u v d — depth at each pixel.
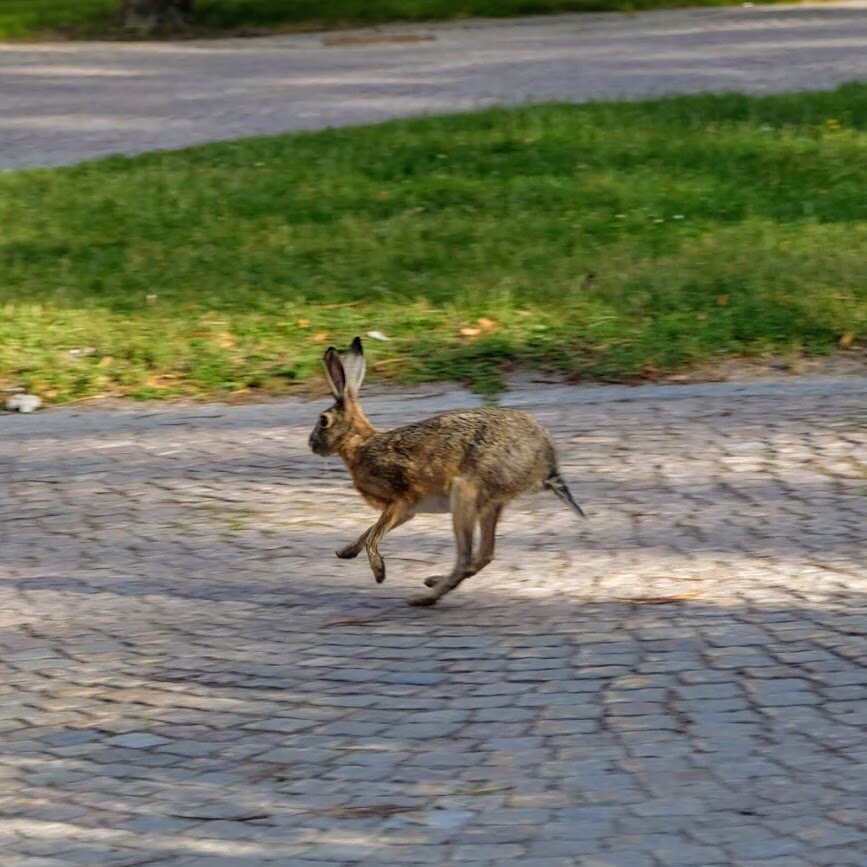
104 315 17.42
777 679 8.29
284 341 16.39
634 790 7.15
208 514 11.76
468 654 8.89
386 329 16.56
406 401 14.59
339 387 10.00
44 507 12.09
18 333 16.77
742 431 13.17
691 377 15.09
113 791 7.42
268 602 9.94
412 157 23.64
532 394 14.70
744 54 33.41
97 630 9.54
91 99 31.27
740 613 9.27
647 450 12.77
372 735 7.89
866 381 14.62
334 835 6.90
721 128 24.53
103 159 24.83
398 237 19.92
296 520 11.56
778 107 25.48
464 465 9.50
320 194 22.09
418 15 41.81
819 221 19.98
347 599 9.95
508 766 7.46
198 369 15.69
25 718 8.27
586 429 13.46
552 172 22.66
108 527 11.55
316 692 8.45
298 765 7.59
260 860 6.72
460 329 16.48
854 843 6.60
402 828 6.93
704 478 12.00
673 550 10.50
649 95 28.02
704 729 7.73
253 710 8.26
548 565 10.37
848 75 29.59
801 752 7.45
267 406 14.80
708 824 6.81
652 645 8.85
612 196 21.33
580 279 17.83
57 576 10.56
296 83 32.25
